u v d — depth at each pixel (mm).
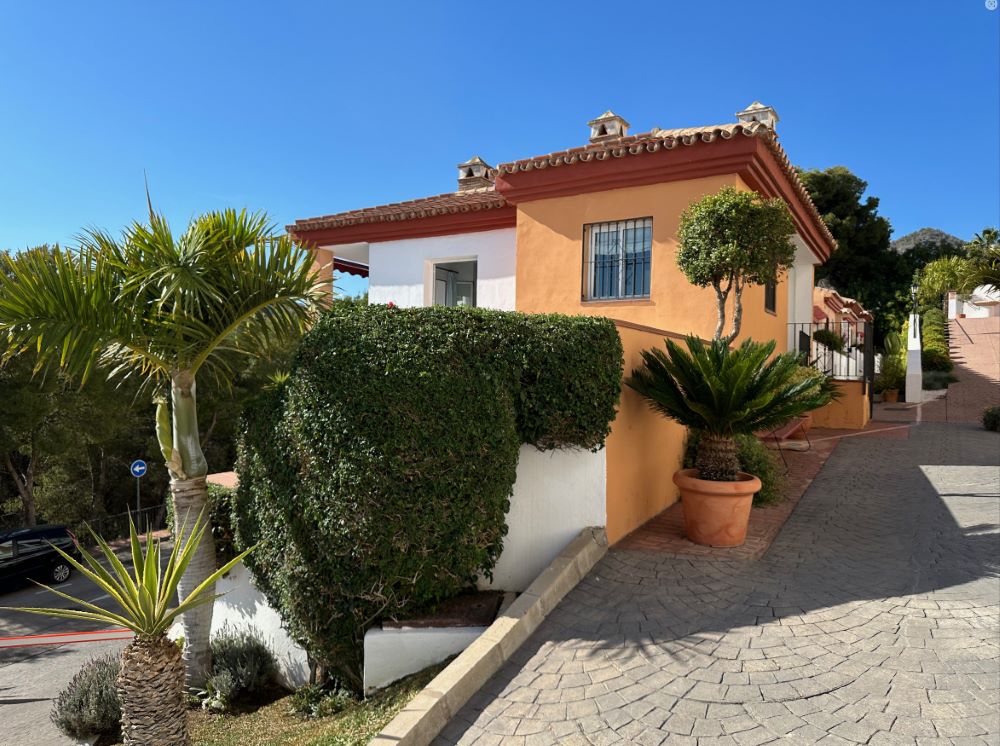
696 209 8133
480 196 13195
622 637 4520
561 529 6066
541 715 3732
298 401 5328
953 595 4930
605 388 5875
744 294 10492
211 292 5504
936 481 9000
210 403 22531
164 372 6258
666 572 5621
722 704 3645
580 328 5734
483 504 5258
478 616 5285
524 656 4402
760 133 9133
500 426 5312
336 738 4316
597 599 5148
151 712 4410
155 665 4438
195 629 6496
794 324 15258
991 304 30281
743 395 6082
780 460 9891
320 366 5227
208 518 6496
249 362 9688
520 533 6016
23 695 8781
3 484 23422
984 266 17656
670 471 8055
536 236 11289
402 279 13656
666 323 9992
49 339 5109
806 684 3773
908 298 34906
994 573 5375
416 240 13508
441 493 5059
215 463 26328
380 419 4961
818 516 7391
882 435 13266
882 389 21969
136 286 5457
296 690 6172
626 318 10344
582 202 10844
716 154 9445
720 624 4617
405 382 5000
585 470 6105
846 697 3615
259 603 7023
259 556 6082
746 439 8250
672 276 9953
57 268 5184
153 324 5715
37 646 11391
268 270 5895
